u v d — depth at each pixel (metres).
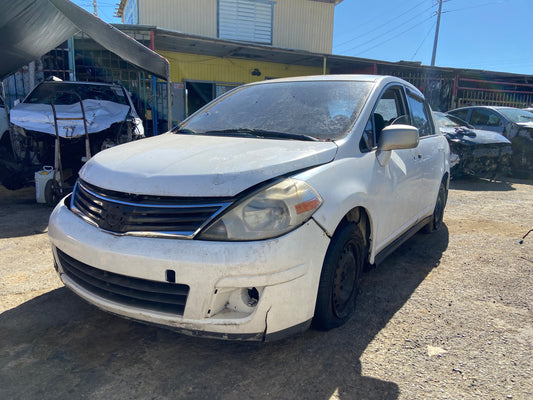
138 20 14.38
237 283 1.96
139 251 2.01
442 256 4.01
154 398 1.97
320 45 16.53
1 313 2.73
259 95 3.41
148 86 11.34
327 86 3.27
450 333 2.60
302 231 2.09
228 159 2.26
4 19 6.09
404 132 2.73
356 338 2.51
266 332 2.06
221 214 2.00
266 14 15.55
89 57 10.73
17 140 6.50
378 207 2.81
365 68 15.07
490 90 16.69
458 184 8.45
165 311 2.07
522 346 2.46
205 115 3.40
